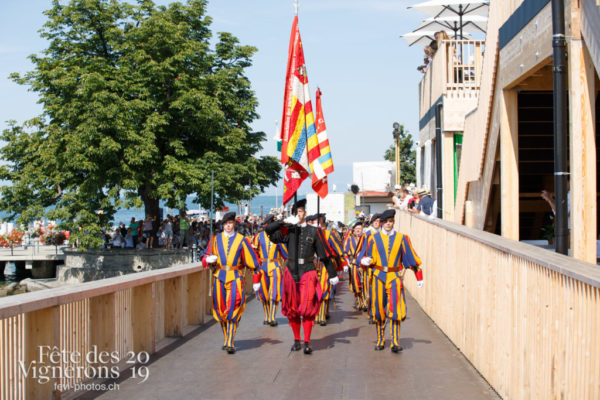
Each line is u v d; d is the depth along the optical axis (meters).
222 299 8.84
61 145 32.75
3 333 5.50
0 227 49.38
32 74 33.47
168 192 32.94
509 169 11.48
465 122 15.12
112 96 30.84
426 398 6.45
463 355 8.44
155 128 32.78
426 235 12.32
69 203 33.16
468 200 15.48
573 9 8.09
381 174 39.22
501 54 11.49
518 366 5.82
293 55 9.59
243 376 7.43
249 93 38.44
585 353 4.32
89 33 34.34
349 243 14.15
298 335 8.98
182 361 8.27
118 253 33.44
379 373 7.52
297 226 8.95
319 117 12.03
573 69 8.08
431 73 20.23
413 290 14.89
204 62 35.06
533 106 12.36
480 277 7.42
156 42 33.22
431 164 20.56
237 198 35.41
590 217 8.07
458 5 19.92
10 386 5.59
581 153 8.07
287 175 9.36
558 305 4.83
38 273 39.16
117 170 31.81
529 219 15.27
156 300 9.52
